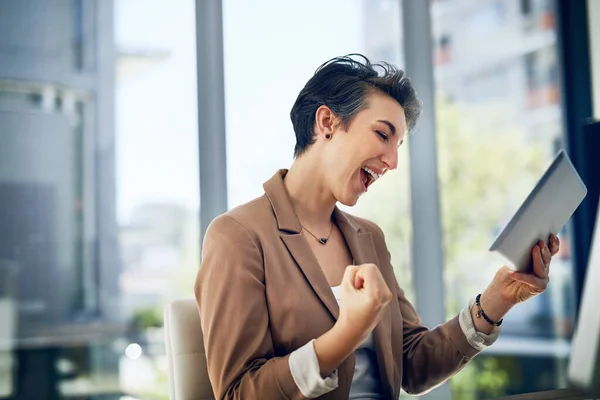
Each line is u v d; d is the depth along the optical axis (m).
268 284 1.38
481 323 1.55
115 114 2.41
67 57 2.35
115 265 2.40
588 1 3.41
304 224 1.51
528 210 1.25
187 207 2.50
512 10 3.26
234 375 1.29
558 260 3.31
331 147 1.46
